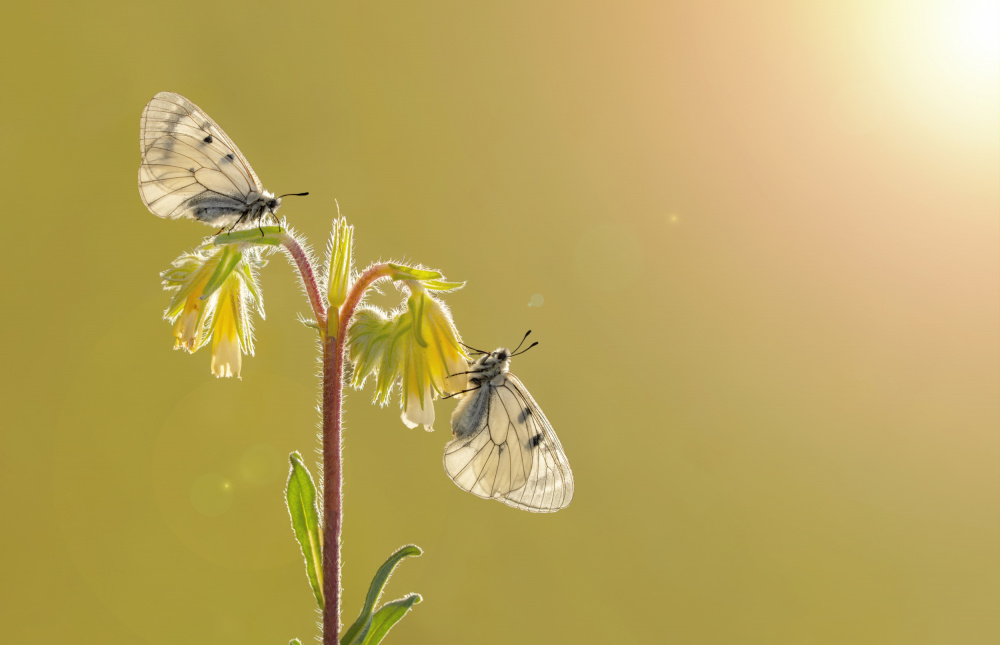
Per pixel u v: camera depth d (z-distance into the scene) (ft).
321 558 2.09
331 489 2.10
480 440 2.24
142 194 2.12
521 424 2.26
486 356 2.24
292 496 2.10
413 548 2.12
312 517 2.10
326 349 2.11
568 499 2.30
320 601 2.09
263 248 2.17
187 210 2.14
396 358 2.13
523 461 2.27
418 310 2.12
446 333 2.13
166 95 2.11
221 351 2.14
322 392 2.11
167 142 2.12
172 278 2.15
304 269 2.12
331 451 2.10
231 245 2.10
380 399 2.14
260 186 2.15
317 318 2.11
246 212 2.15
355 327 2.14
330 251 2.12
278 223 2.16
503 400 2.25
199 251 2.15
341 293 2.11
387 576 2.12
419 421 2.12
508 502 2.27
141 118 2.11
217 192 2.14
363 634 2.10
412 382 2.13
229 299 2.14
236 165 2.14
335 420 2.10
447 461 2.23
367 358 2.13
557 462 2.29
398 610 2.11
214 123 2.13
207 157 2.13
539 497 2.28
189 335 2.13
